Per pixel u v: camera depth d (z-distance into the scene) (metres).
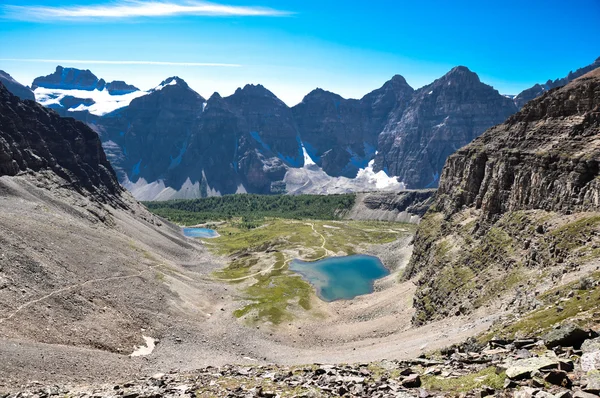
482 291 95.06
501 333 49.47
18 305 85.62
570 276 65.31
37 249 114.88
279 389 33.34
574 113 120.50
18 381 56.28
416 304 124.94
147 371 78.94
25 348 68.38
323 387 31.36
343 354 95.62
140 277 136.25
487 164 152.75
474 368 29.17
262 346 113.81
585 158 100.75
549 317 46.66
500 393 22.33
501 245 107.44
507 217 117.81
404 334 101.44
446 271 121.50
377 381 31.16
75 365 69.25
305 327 131.75
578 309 43.69
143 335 102.88
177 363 90.00
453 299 104.19
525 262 91.38
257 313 138.88
